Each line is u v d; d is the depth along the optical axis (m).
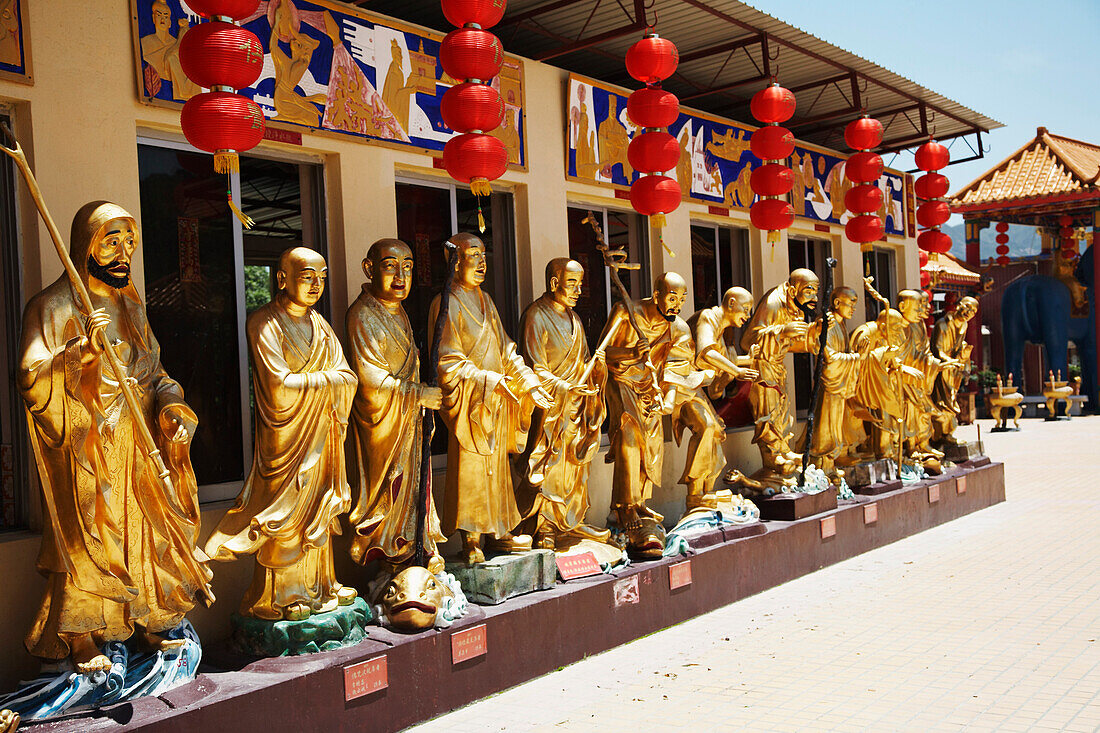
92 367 4.46
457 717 5.77
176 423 4.88
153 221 5.91
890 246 14.44
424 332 7.55
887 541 10.80
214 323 6.20
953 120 13.64
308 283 5.57
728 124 10.79
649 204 7.89
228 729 4.68
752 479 9.71
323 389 5.48
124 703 4.52
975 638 7.04
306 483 5.44
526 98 8.23
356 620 5.64
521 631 6.36
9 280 5.23
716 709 5.78
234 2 5.05
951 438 13.36
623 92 9.30
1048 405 26.92
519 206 8.25
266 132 6.28
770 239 9.56
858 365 10.54
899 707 5.69
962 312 13.51
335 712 5.20
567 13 8.81
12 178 5.23
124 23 5.64
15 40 5.12
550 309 7.43
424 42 7.36
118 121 5.59
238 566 6.01
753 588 8.63
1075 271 28.38
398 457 6.12
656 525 8.00
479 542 6.95
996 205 27.06
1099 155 29.06
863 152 11.07
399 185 7.43
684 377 8.58
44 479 4.54
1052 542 10.48
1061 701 5.68
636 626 7.34
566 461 7.33
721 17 9.06
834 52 10.41
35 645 4.57
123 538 4.65
